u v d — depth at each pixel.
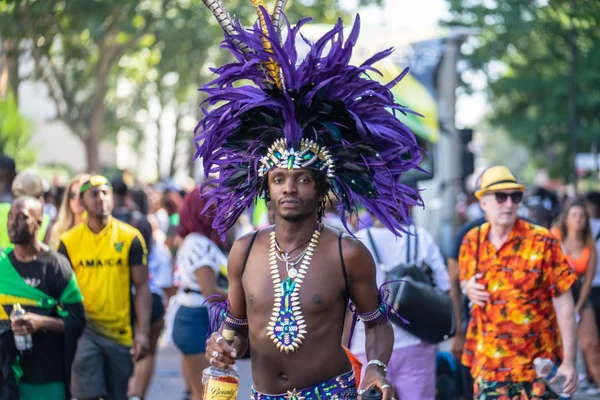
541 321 6.54
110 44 28.86
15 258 7.06
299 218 4.33
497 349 6.54
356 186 4.45
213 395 4.52
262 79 4.49
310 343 4.32
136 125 49.75
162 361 13.59
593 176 34.22
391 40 16.17
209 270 8.04
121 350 7.95
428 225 17.52
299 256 4.37
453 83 16.58
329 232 4.42
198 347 8.17
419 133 16.72
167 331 8.61
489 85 33.00
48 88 30.70
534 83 32.53
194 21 27.52
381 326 4.52
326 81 4.27
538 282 6.51
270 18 4.48
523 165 90.56
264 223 15.37
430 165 17.28
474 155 17.28
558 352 6.61
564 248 10.07
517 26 26.23
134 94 43.78
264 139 4.43
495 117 38.00
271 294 4.36
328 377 4.34
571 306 6.50
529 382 6.50
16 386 7.00
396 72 16.23
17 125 21.25
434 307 7.11
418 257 7.51
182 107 48.56
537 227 6.61
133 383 9.40
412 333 7.21
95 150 31.19
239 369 12.49
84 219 8.81
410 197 4.61
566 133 33.75
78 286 7.89
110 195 7.96
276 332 4.32
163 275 10.23
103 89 30.42
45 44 23.14
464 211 23.53
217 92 4.45
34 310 7.04
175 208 15.91
